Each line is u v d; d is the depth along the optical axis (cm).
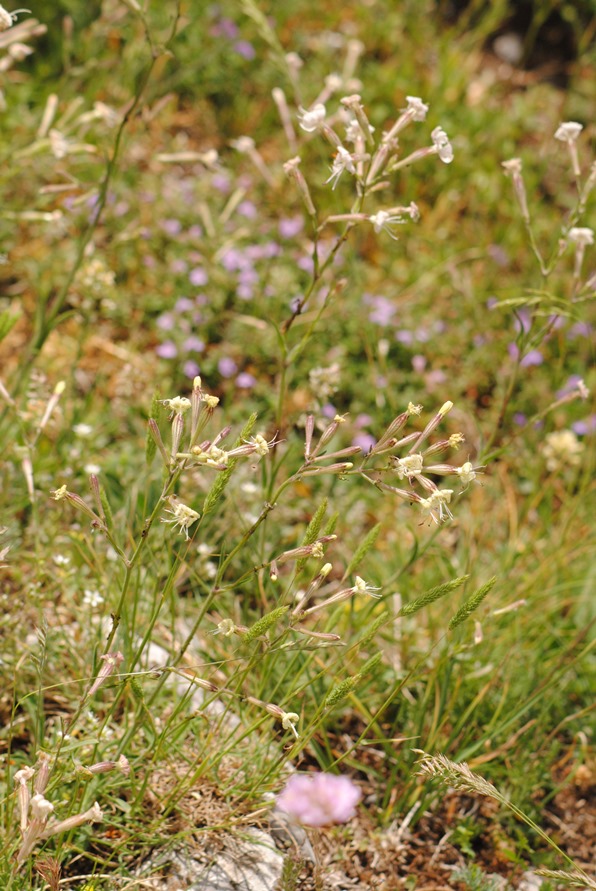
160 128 156
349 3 185
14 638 104
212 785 102
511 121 173
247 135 161
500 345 137
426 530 120
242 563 114
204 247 134
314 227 99
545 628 116
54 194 132
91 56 154
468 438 129
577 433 130
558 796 110
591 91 185
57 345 127
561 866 106
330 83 125
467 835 105
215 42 164
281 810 102
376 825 106
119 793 101
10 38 114
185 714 104
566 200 161
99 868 99
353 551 118
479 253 149
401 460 92
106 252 134
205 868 100
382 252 148
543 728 110
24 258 133
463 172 161
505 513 124
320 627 109
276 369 128
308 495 121
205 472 115
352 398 129
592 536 121
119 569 107
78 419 118
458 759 105
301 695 107
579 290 106
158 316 133
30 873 95
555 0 181
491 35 196
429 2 189
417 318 138
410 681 103
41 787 90
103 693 105
